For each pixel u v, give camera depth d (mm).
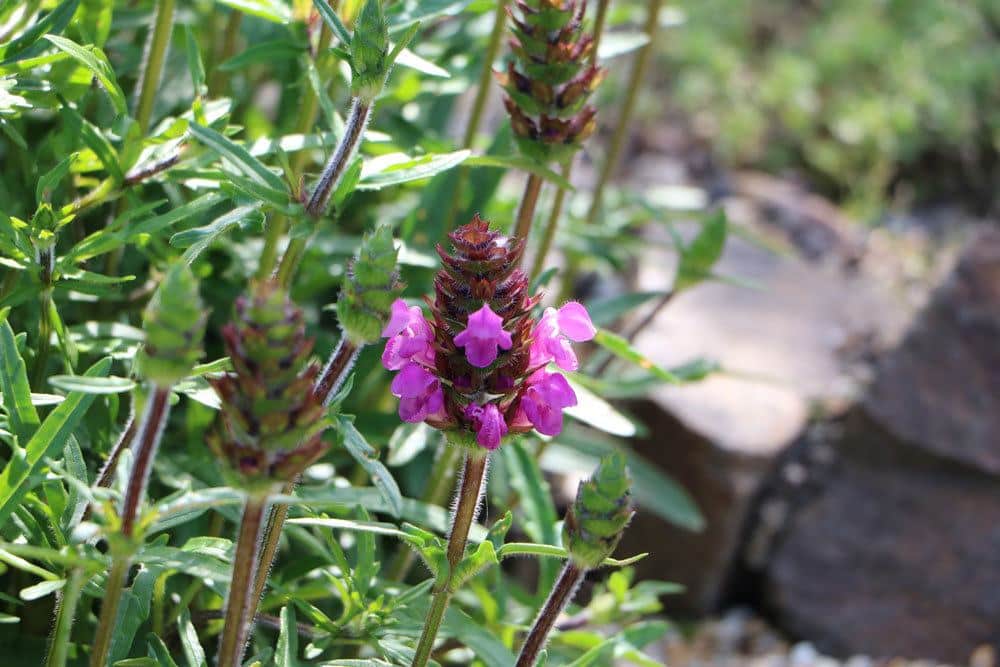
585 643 545
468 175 628
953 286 827
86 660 509
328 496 457
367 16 463
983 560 799
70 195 541
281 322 400
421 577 603
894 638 806
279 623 505
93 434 516
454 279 437
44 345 497
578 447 669
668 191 822
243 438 406
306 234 475
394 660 514
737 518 820
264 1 528
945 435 813
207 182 505
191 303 398
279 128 596
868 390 835
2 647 508
